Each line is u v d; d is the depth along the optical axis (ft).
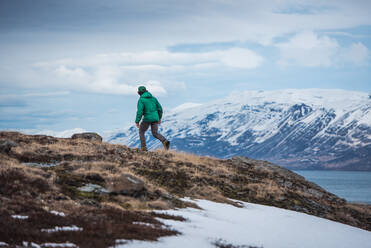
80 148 55.93
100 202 36.04
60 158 49.88
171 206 39.86
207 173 60.49
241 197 55.26
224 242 29.40
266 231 36.65
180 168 57.93
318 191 70.54
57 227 26.16
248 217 42.45
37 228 25.25
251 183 61.82
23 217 26.94
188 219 35.37
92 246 23.30
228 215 41.68
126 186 39.68
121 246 24.12
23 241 22.62
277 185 64.80
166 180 51.26
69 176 40.81
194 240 28.19
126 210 33.81
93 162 47.75
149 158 58.75
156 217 34.04
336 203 67.87
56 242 23.36
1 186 32.42
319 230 42.06
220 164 69.36
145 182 44.39
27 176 35.70
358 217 62.69
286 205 56.95
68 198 34.27
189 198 46.44
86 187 38.96
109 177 40.81
